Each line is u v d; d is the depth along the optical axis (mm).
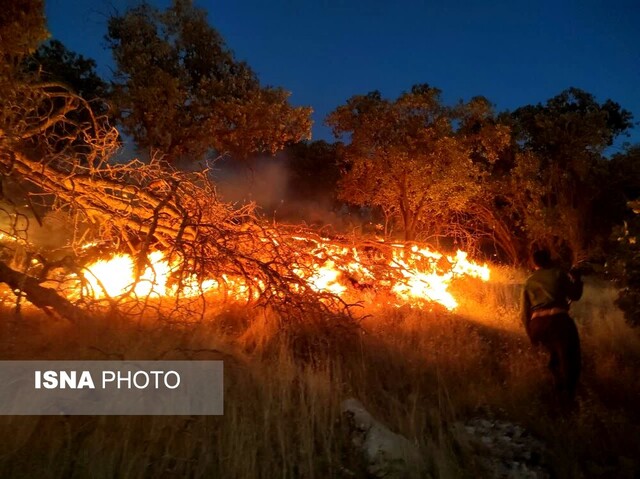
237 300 8148
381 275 9422
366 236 11164
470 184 15594
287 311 7281
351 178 16328
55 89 14336
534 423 5621
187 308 6992
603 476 5008
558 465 5031
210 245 7992
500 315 9055
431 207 15930
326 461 4578
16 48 8508
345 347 6820
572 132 16797
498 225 18391
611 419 5738
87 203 9359
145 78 14273
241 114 15164
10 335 6195
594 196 17047
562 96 18375
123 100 13945
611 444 5426
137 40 15078
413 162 15109
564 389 6246
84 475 3982
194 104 15023
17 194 8805
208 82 15281
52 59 15742
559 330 6363
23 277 6559
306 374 5648
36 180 8938
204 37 15734
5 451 4117
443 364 6574
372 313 8289
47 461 4062
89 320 6480
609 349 7941
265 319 7145
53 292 6711
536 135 17641
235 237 8289
